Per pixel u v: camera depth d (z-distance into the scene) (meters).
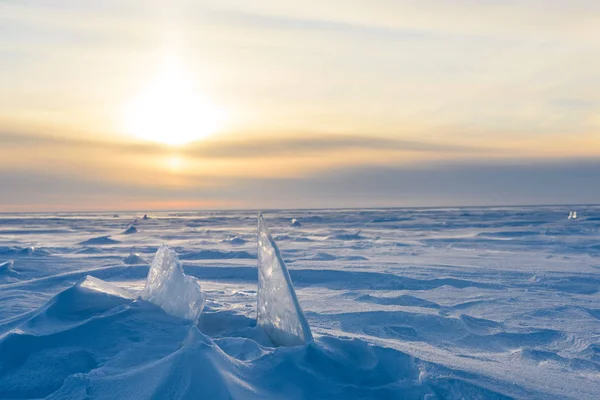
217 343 3.67
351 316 5.93
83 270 9.40
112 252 15.94
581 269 11.12
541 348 4.86
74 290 4.59
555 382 3.57
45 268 10.45
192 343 3.16
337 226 38.59
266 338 4.04
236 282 9.30
